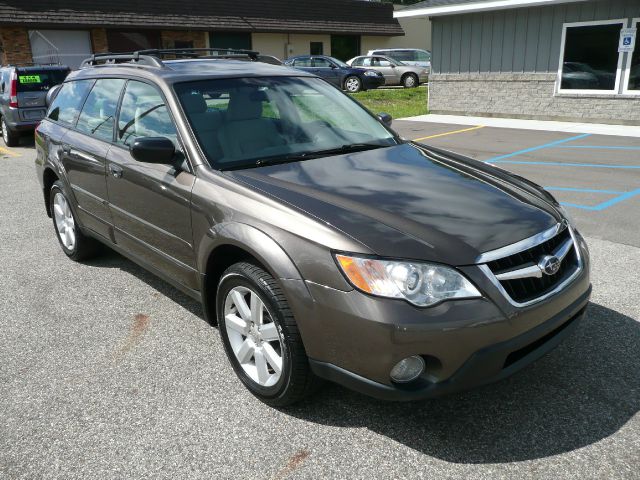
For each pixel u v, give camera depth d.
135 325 3.89
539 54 13.82
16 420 2.88
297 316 2.58
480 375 2.43
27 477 2.50
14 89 12.27
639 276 4.42
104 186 4.10
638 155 9.31
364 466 2.51
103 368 3.36
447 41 15.54
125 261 5.13
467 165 3.55
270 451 2.62
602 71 12.88
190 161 3.29
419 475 2.45
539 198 3.12
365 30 31.42
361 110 4.28
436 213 2.71
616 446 2.58
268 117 3.69
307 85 4.17
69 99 4.99
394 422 2.80
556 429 2.71
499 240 2.56
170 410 2.94
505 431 2.71
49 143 4.99
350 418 2.84
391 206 2.75
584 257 2.98
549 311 2.60
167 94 3.58
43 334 3.78
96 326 3.88
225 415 2.89
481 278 2.42
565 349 3.39
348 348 2.45
